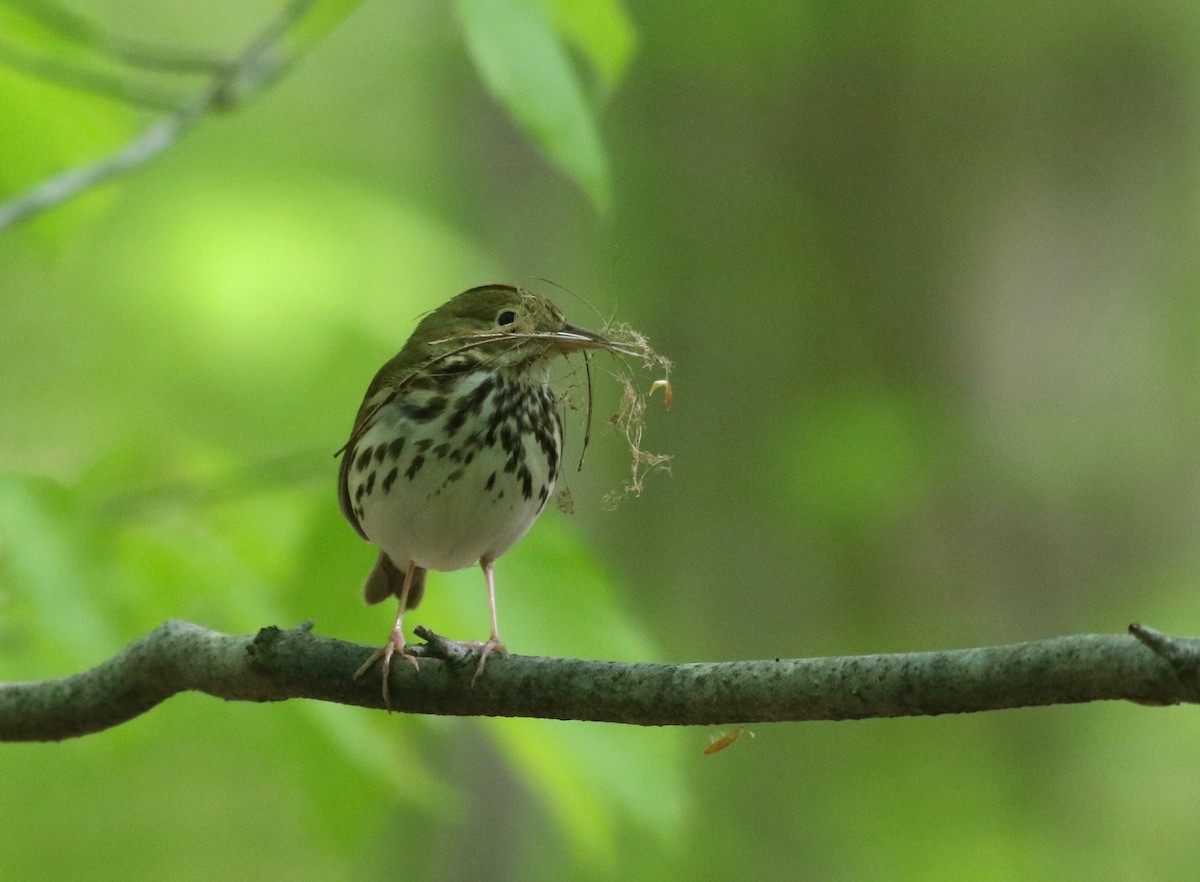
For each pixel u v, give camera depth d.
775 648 15.30
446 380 6.97
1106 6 15.23
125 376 12.96
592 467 14.79
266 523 7.29
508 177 13.73
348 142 15.69
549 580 6.90
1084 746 14.97
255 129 14.29
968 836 14.40
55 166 8.26
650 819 6.26
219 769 13.17
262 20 16.25
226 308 12.20
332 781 7.07
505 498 6.98
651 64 14.81
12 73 7.91
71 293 13.20
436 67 15.20
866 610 15.63
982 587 15.85
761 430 15.50
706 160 16.20
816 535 15.20
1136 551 15.86
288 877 13.33
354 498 7.23
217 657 5.85
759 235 16.14
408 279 12.81
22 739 6.28
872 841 14.40
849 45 15.22
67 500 6.50
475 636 6.70
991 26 15.23
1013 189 16.61
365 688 5.60
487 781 12.04
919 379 16.11
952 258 16.42
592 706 5.20
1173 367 16.14
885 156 16.52
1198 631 14.55
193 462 7.55
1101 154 16.58
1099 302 16.44
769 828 14.45
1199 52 15.95
